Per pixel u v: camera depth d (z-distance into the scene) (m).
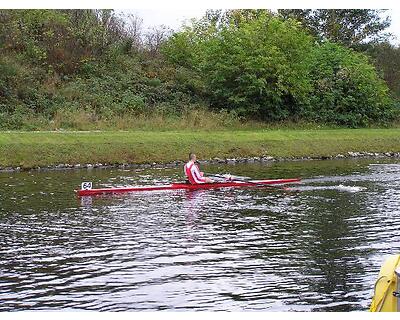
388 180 25.86
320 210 18.84
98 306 10.31
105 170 29.59
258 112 44.88
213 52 45.78
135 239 15.00
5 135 31.95
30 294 10.91
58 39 46.09
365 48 66.88
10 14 45.62
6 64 41.28
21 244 14.45
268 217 17.77
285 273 12.18
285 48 45.59
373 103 49.47
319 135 39.72
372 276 11.97
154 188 22.73
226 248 14.14
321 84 48.38
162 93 44.88
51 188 23.16
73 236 15.29
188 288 11.26
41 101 39.91
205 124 41.16
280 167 31.03
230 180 24.30
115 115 40.34
